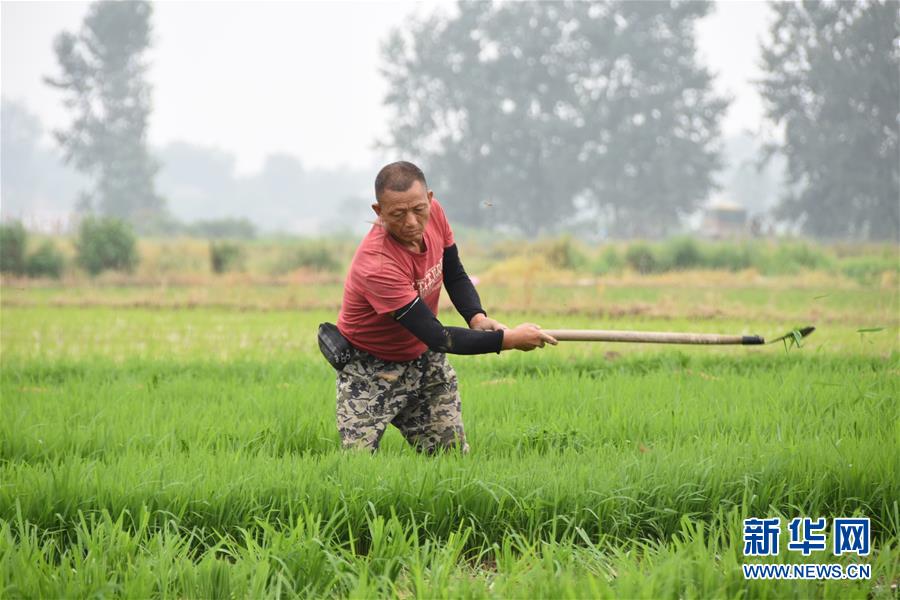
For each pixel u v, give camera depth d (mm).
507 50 82188
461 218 83500
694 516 5797
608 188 79938
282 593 4879
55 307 24938
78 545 5281
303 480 5852
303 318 21562
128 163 92688
